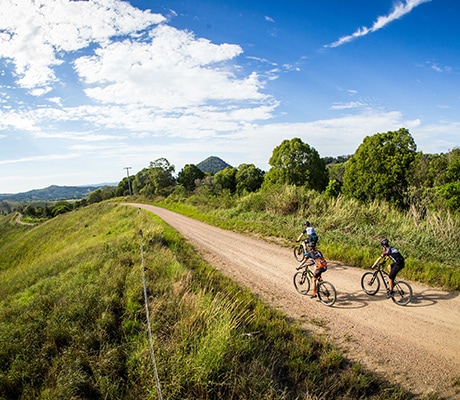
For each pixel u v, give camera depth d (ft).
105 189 358.23
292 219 59.36
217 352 15.58
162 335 19.43
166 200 181.27
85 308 23.72
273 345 19.02
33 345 19.54
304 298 27.37
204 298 23.12
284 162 114.83
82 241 98.22
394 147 80.79
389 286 24.81
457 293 25.49
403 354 17.92
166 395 13.99
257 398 13.65
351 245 39.86
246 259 42.04
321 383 15.62
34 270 57.77
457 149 67.72
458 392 14.73
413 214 45.60
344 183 95.76
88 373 16.78
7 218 362.53
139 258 39.47
